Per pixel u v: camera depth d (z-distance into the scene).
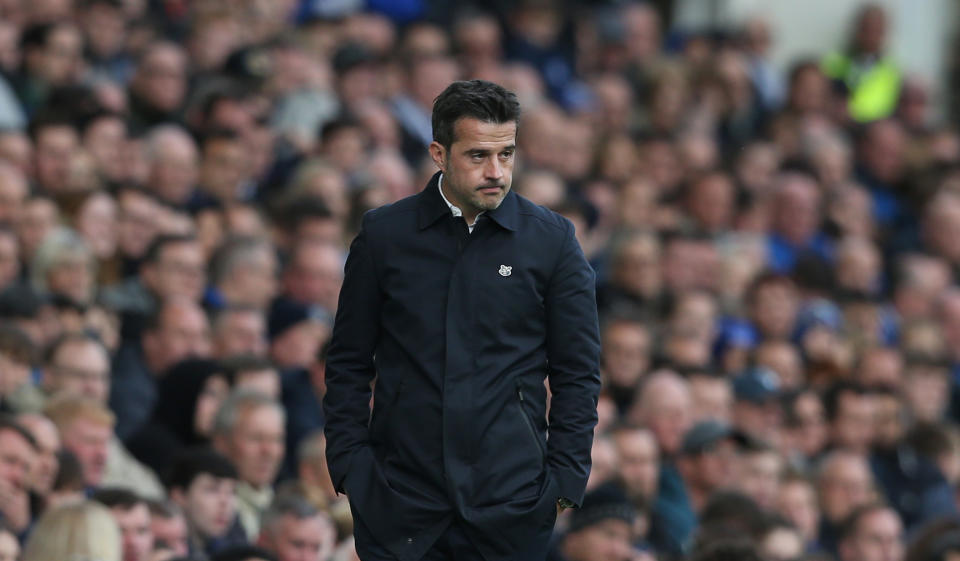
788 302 49.94
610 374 42.47
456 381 20.11
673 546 36.38
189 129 49.16
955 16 83.19
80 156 43.44
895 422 45.81
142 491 32.16
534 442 20.30
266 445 32.72
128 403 35.91
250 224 44.97
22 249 39.50
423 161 53.56
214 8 56.06
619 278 47.75
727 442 38.62
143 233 41.66
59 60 49.91
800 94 68.56
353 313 20.66
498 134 19.84
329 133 49.75
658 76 64.62
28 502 28.73
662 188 59.38
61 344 33.12
